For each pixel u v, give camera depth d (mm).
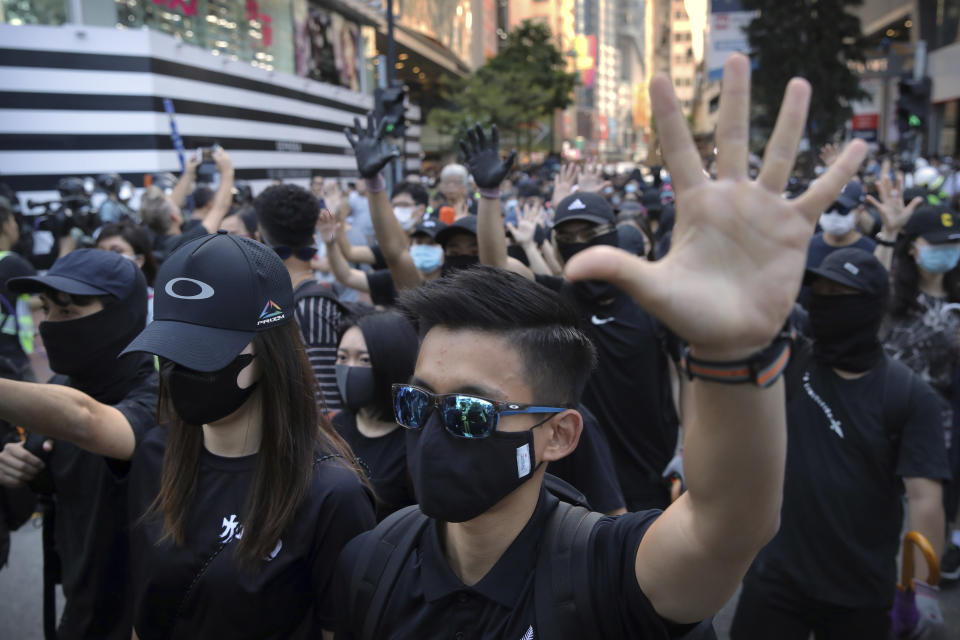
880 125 38594
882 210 4742
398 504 2547
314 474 1728
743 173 884
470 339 1238
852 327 2367
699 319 856
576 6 145500
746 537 989
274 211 3588
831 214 4977
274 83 26828
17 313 3980
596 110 146750
